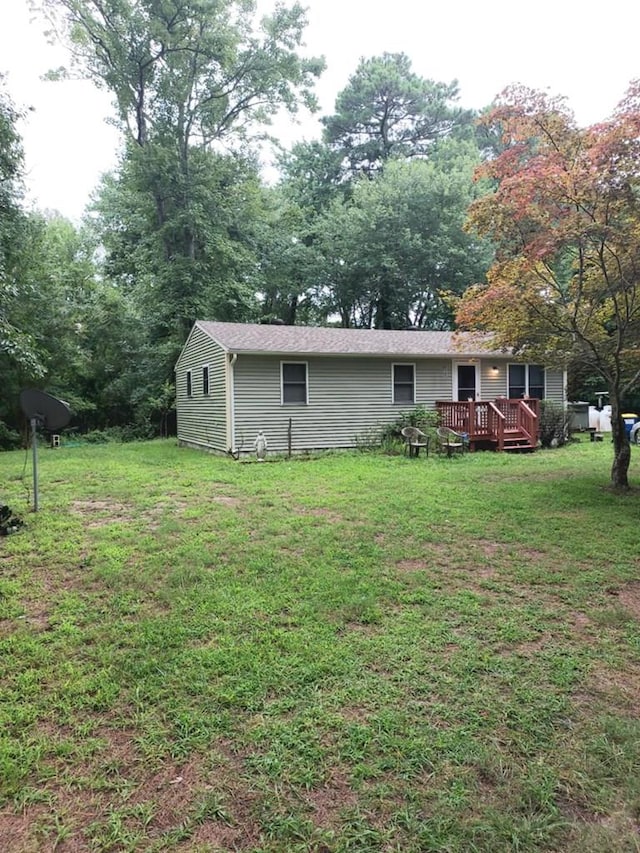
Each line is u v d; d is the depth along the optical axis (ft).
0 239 41.39
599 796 6.03
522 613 11.09
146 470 30.86
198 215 60.49
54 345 52.60
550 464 32.35
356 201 83.35
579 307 23.52
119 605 11.53
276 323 73.36
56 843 5.49
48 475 28.96
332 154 96.94
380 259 76.95
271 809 5.90
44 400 20.40
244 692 8.13
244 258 65.72
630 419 46.75
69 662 9.13
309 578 12.92
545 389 48.24
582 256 21.94
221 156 65.57
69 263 63.41
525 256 22.13
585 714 7.58
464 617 10.89
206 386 43.21
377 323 87.45
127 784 6.31
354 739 7.02
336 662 8.99
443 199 76.64
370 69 95.76
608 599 11.84
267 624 10.50
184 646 9.64
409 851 5.35
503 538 16.35
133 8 57.21
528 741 6.99
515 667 8.89
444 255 75.51
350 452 39.17
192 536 16.62
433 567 13.87
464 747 6.85
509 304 23.22
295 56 63.82
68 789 6.25
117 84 59.93
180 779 6.39
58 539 16.44
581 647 9.63
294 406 39.27
